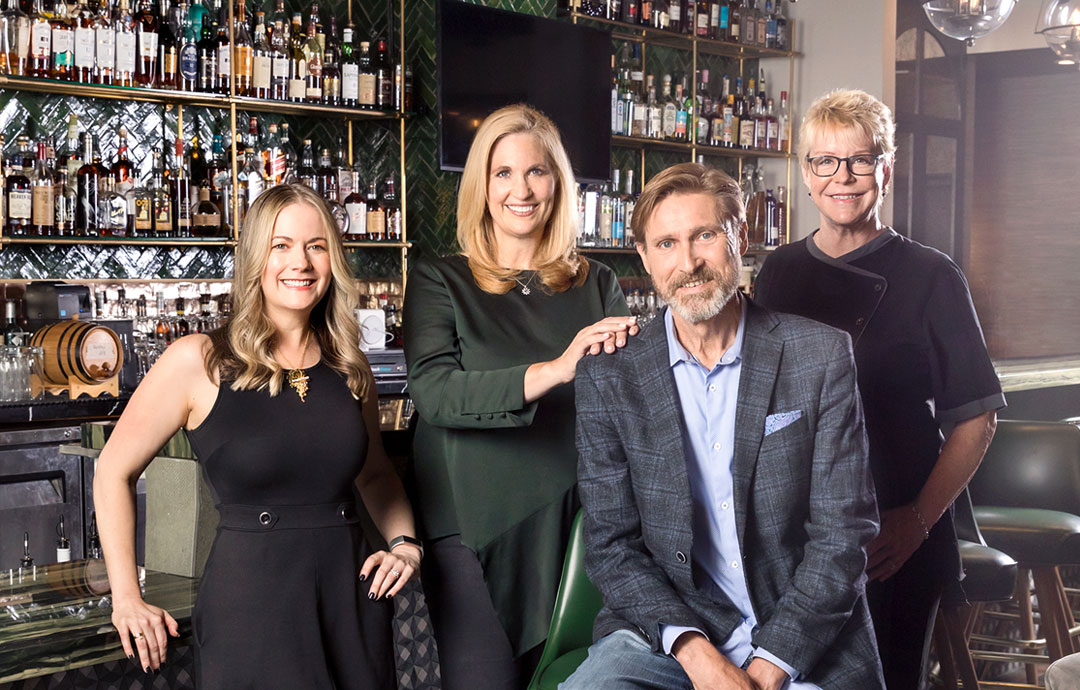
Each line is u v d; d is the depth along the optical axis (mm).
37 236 4438
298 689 1796
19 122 4656
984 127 7012
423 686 2465
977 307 7145
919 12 6586
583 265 2410
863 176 2346
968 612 3580
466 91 5520
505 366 2225
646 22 6266
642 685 1921
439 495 2225
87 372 4207
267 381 1857
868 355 2355
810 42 6703
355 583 1879
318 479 1860
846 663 1926
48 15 4406
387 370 5359
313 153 5625
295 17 5203
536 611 2201
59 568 2213
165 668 1981
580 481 2061
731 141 6672
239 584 1794
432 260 2346
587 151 6035
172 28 4785
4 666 1663
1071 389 5359
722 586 1999
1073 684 1666
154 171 4969
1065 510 3506
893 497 2338
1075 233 6840
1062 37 3941
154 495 2141
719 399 1992
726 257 1931
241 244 1901
